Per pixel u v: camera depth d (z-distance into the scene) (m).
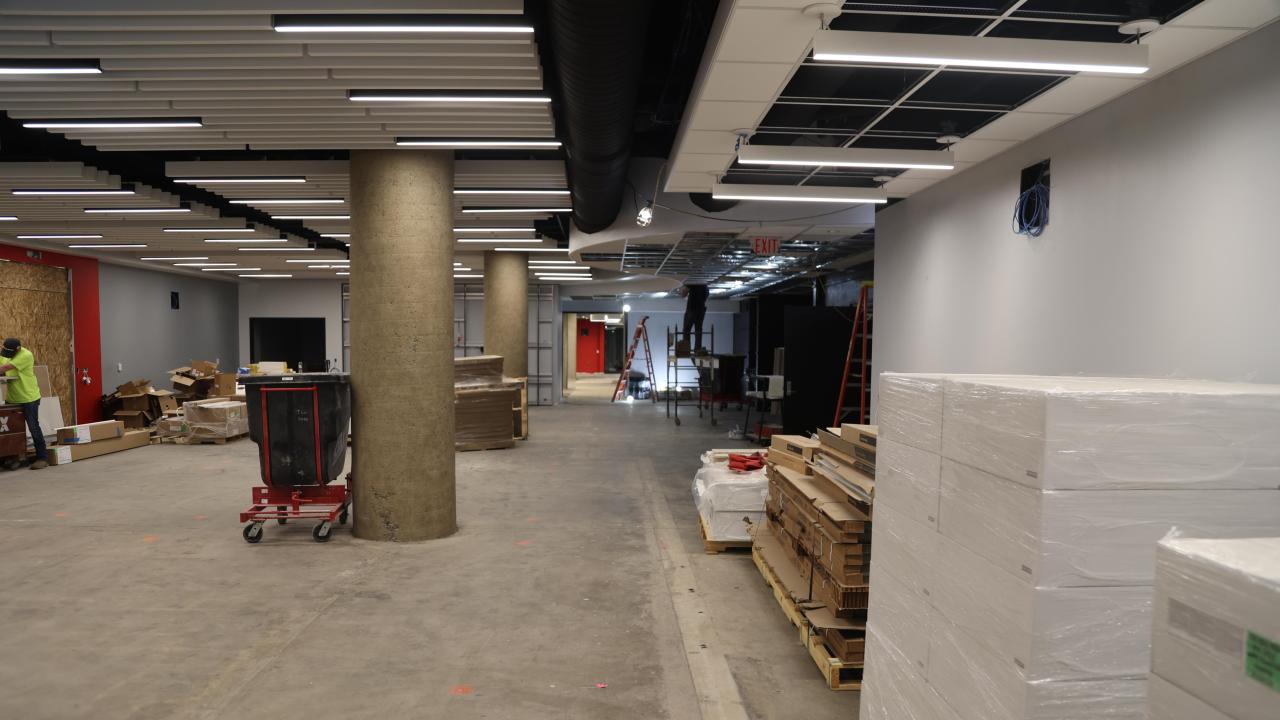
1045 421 1.61
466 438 10.43
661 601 4.41
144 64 4.13
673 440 11.77
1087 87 3.97
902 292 7.12
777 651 3.72
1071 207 4.58
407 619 4.09
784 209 8.57
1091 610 1.63
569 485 7.99
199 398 13.87
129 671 3.43
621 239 9.15
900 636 2.39
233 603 4.32
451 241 5.88
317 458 5.68
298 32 3.71
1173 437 1.66
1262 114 3.20
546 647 3.74
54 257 12.42
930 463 2.19
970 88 4.14
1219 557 1.00
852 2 3.25
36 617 4.09
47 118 5.11
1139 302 3.98
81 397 12.99
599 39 3.26
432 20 3.57
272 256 13.22
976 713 1.86
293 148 5.66
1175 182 3.71
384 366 5.60
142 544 5.56
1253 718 0.91
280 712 3.07
